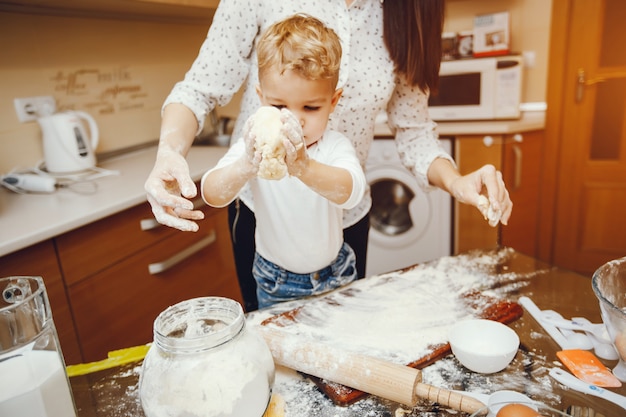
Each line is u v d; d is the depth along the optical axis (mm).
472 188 889
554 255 2887
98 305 1338
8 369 498
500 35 2461
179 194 791
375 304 841
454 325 729
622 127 2557
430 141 1134
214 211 1805
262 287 1033
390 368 592
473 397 591
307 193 884
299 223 908
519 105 2426
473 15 2742
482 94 2432
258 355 551
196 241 1712
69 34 1791
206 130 2535
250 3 930
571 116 2646
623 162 2598
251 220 1156
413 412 586
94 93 1918
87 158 1672
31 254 1142
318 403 612
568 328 751
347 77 956
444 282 921
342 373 610
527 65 2699
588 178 2691
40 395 500
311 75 713
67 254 1237
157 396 505
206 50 982
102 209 1291
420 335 737
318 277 1000
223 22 953
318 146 879
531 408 532
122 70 2033
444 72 2490
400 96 1131
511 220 2438
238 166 699
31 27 1660
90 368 702
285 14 921
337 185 748
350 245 1169
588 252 2795
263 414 551
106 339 1370
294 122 627
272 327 768
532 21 2621
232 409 506
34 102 1688
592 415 571
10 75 1613
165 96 2283
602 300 604
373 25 989
